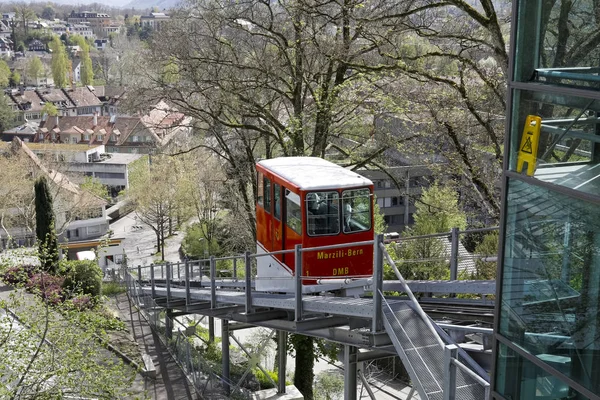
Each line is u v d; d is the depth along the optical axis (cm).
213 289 1762
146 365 2008
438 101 1836
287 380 2372
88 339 1584
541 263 703
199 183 5588
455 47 1858
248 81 2425
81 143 10800
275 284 1670
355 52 2042
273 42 2484
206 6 2497
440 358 904
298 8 2064
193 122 2927
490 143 1944
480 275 2216
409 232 3362
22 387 1366
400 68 1783
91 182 6788
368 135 2402
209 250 5228
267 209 1723
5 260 1703
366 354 1180
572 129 660
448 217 2994
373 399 1193
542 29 696
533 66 711
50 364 1409
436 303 1307
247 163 2858
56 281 2016
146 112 2812
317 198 1477
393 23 1822
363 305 1067
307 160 1805
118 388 1525
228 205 3631
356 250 1508
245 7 2378
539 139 703
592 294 636
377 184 5338
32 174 5212
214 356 2366
